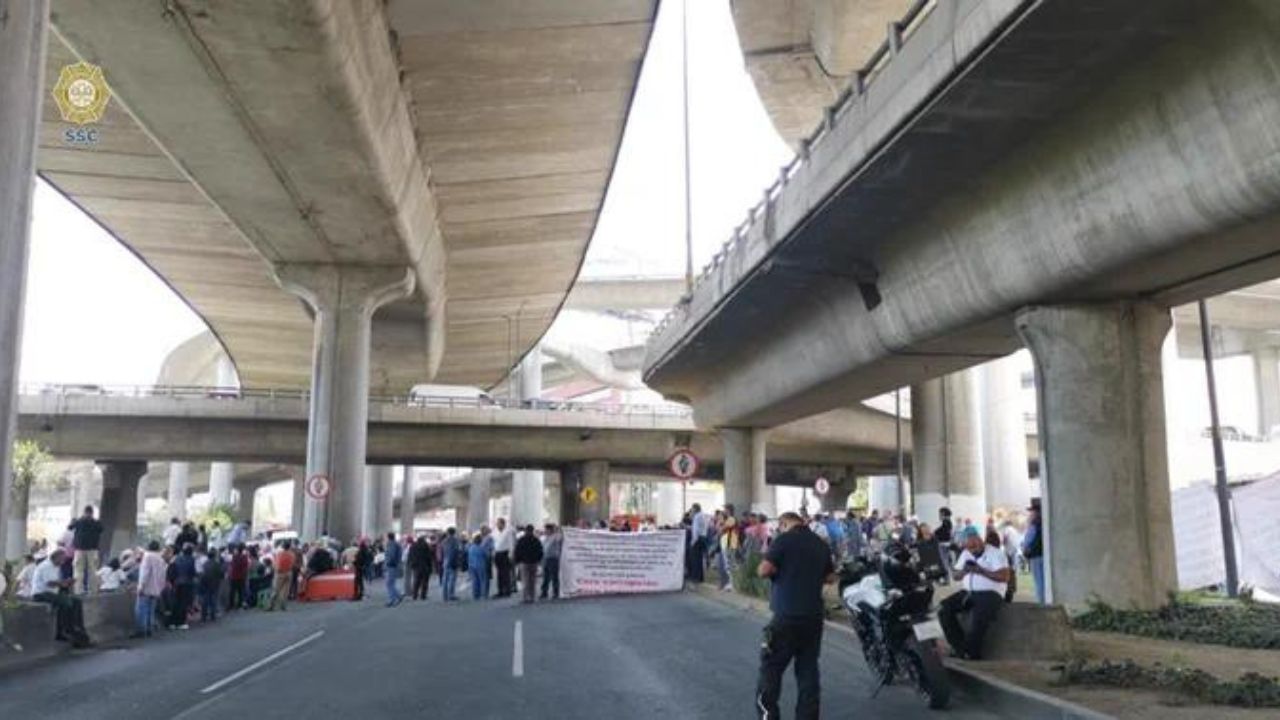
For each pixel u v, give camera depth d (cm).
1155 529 1533
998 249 1691
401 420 5609
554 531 2717
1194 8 1099
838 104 1722
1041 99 1339
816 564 880
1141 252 1380
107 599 1847
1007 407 4412
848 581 1209
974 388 3412
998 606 1185
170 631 1989
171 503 9312
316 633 1888
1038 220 1564
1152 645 1289
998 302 1747
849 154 1631
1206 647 1269
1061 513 1559
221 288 4978
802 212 1888
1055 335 1606
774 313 2784
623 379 10938
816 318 2652
